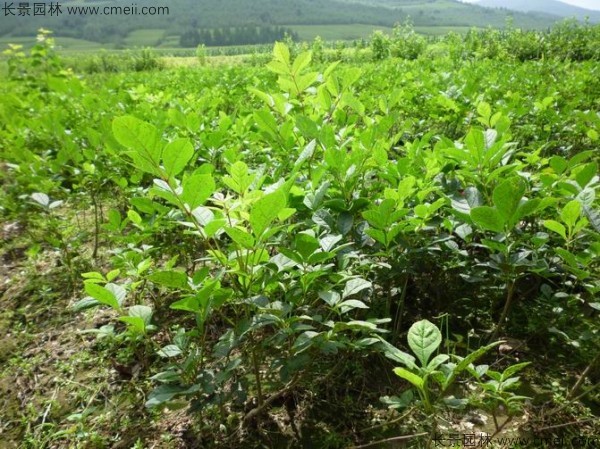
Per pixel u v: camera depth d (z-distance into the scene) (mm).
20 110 6480
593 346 2680
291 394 2469
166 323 3041
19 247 4359
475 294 2982
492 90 5887
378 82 7336
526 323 2879
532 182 3012
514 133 4938
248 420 2336
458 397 2395
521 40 20344
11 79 9031
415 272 2623
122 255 2607
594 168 2332
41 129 5422
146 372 2736
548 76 8445
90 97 5934
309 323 2578
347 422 2348
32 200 4391
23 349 3070
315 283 2186
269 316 1841
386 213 2168
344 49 24875
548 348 2723
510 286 2520
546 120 4719
